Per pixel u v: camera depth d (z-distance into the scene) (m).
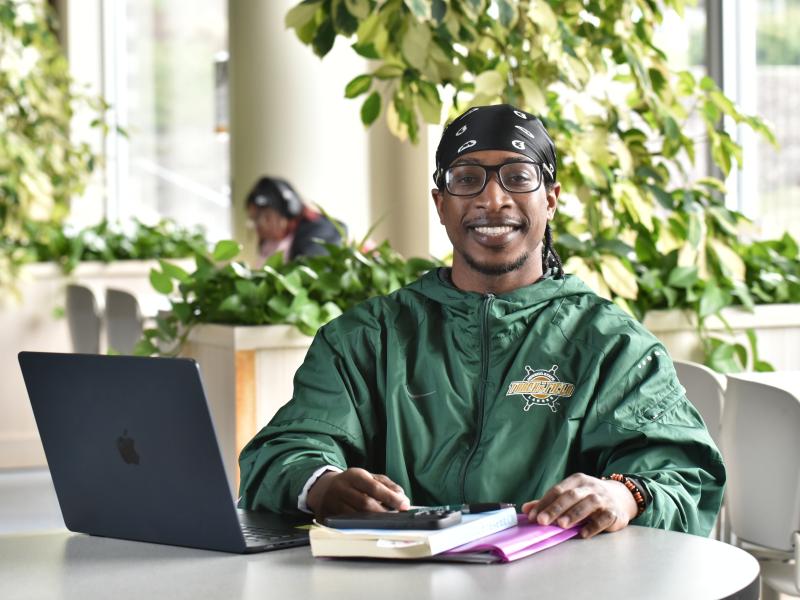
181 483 1.47
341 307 3.17
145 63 8.29
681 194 3.30
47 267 5.65
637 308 3.12
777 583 2.26
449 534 1.39
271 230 4.40
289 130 4.32
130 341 4.53
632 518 1.59
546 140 1.93
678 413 1.80
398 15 2.81
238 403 3.02
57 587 1.35
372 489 1.57
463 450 1.82
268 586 1.32
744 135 4.43
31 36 6.45
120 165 8.16
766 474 2.20
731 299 3.18
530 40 3.00
